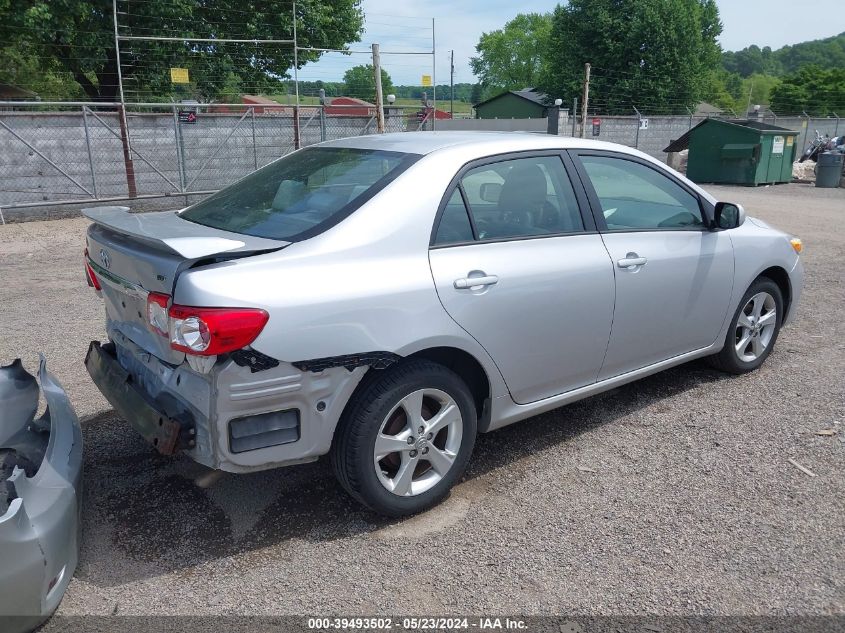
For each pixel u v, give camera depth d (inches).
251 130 612.4
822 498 131.8
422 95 698.8
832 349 217.5
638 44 1547.7
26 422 130.0
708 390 183.6
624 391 183.9
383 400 116.6
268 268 107.5
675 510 128.1
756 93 3939.5
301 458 113.0
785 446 152.3
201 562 113.5
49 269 343.9
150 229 118.0
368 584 108.3
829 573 110.3
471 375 135.1
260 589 107.1
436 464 127.3
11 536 89.3
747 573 110.4
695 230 169.0
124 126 543.5
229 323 100.7
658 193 164.6
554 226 142.4
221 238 110.0
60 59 744.3
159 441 108.0
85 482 137.6
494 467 144.6
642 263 152.6
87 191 532.7
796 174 900.6
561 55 1651.1
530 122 1007.6
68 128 537.0
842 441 154.3
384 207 120.3
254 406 106.4
